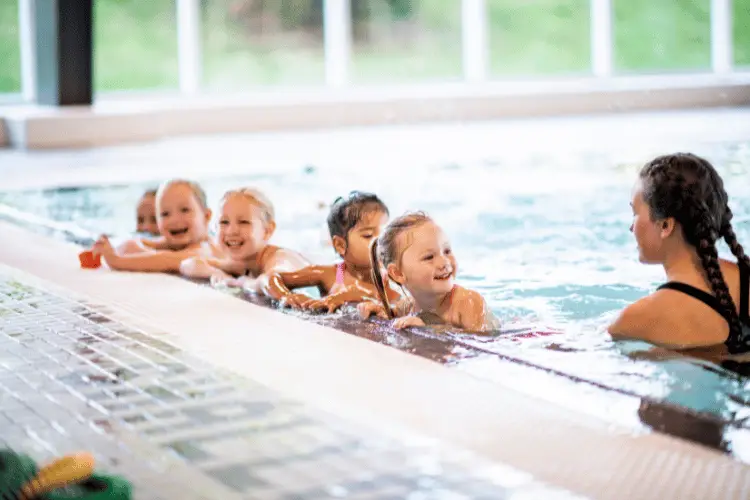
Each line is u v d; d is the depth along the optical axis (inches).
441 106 437.4
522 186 253.8
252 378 91.8
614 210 215.5
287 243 183.9
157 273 151.1
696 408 86.6
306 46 529.7
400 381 92.8
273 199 240.5
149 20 523.8
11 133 390.3
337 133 399.5
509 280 150.8
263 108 421.1
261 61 531.2
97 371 93.9
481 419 82.4
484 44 509.4
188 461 70.8
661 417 83.8
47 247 174.7
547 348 107.4
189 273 147.7
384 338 109.8
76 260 161.9
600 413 84.9
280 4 526.0
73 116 385.4
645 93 446.3
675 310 108.9
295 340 107.9
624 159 295.9
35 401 85.0
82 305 124.3
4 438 76.2
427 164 300.5
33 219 216.7
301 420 79.3
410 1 533.6
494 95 438.3
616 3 553.3
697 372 97.4
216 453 72.4
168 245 159.6
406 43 535.5
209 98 454.9
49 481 65.8
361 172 287.4
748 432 80.2
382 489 65.9
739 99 450.9
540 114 441.4
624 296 138.6
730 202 210.8
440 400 87.3
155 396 85.8
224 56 529.3
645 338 109.9
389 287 131.6
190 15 474.6
